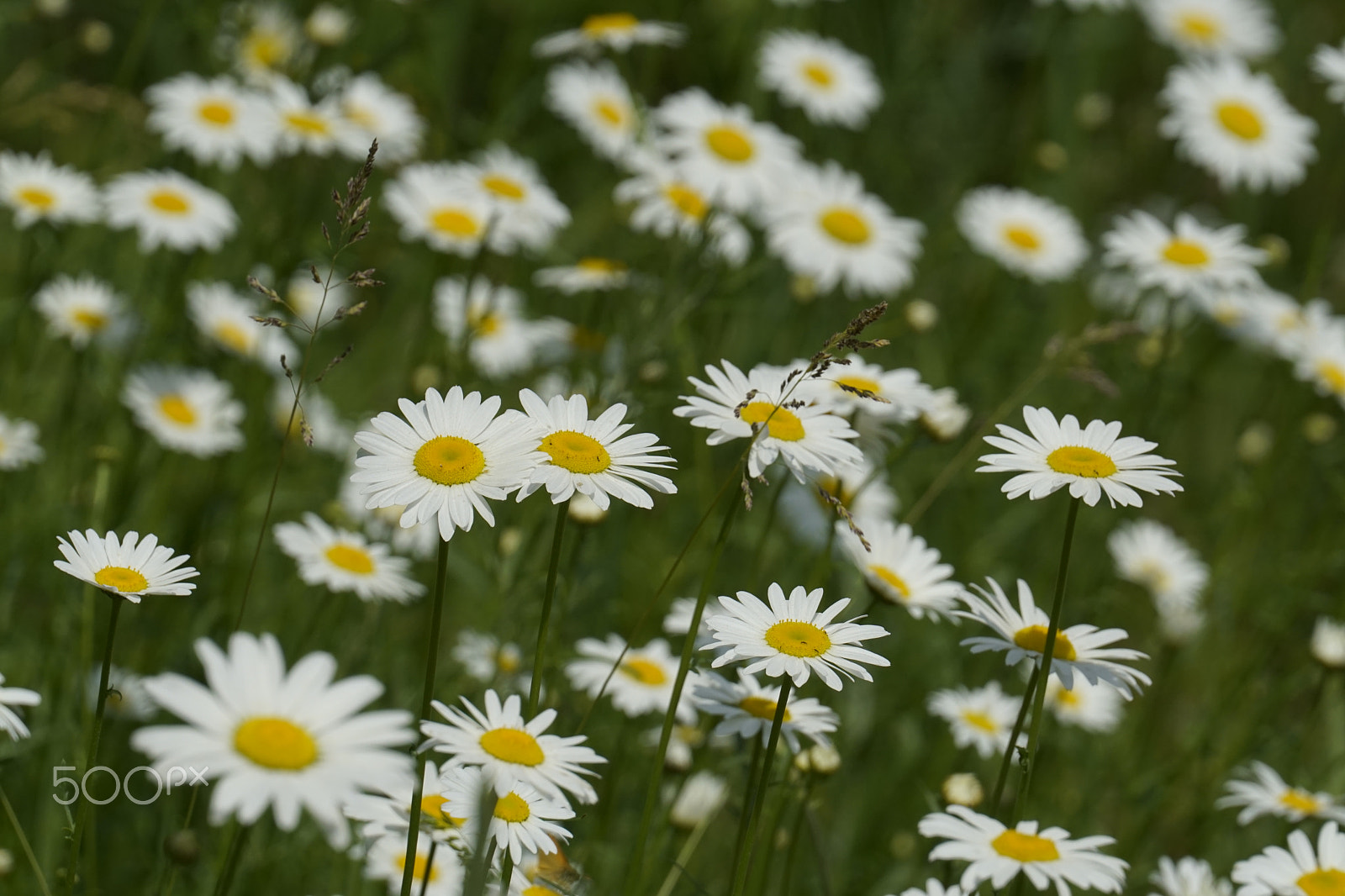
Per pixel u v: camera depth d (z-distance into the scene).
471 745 3.46
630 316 7.43
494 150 9.09
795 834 4.74
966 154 12.58
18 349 7.50
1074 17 12.81
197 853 4.27
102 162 9.59
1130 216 13.42
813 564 7.24
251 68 9.19
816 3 12.07
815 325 9.88
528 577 6.08
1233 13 12.83
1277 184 9.95
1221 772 7.19
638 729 6.22
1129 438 4.16
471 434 3.74
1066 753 7.75
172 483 7.94
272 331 7.94
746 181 8.45
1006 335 10.70
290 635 6.91
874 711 7.62
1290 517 9.69
